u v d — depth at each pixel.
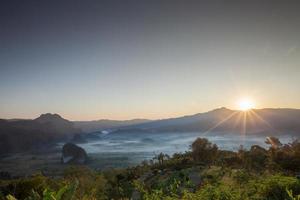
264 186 14.96
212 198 15.32
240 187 17.66
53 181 33.72
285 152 61.44
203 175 38.22
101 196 29.05
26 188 27.19
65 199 11.59
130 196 27.95
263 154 66.69
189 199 15.85
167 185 31.62
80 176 44.31
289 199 12.90
